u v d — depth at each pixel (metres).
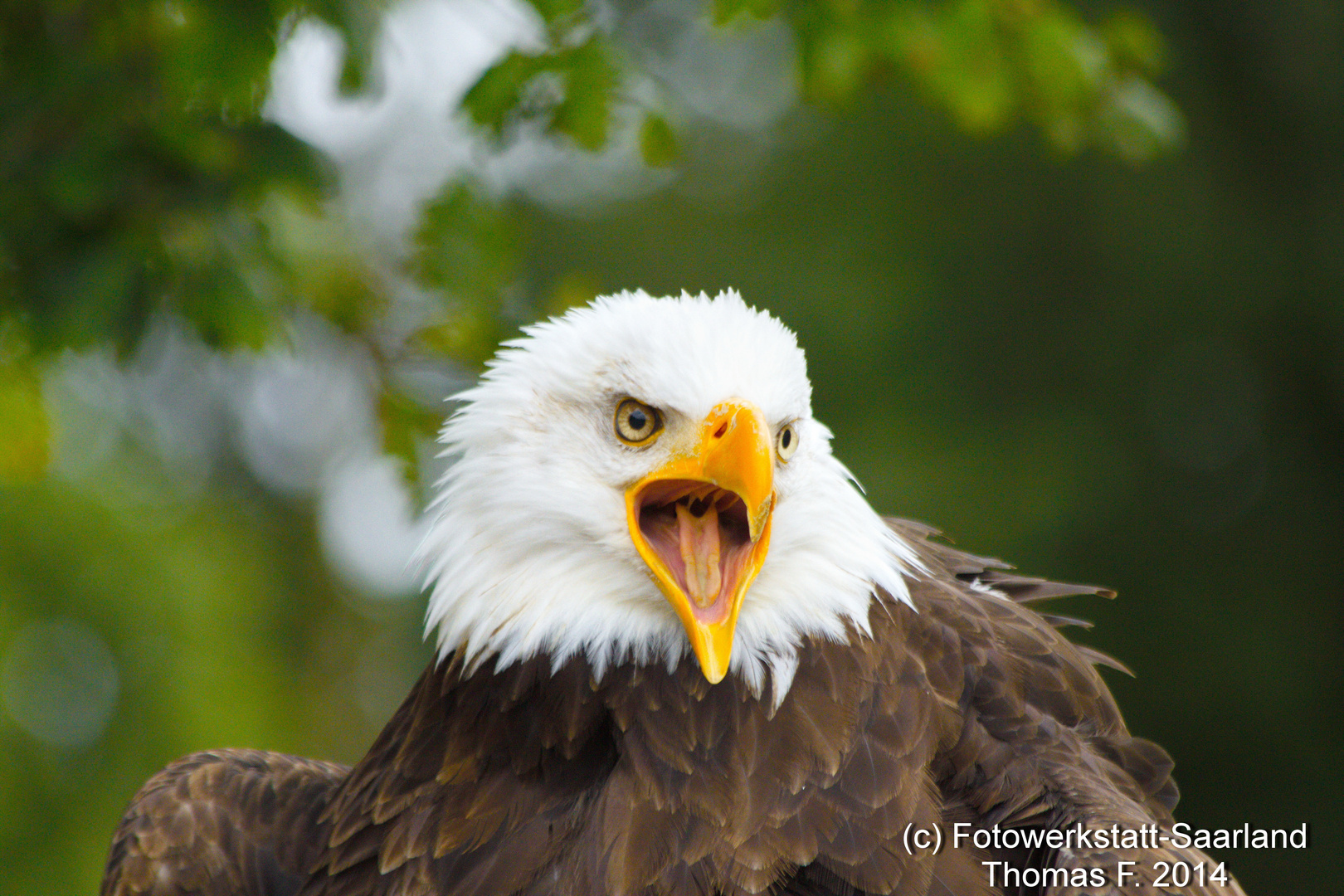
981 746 5.66
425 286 8.80
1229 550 23.58
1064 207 26.05
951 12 8.49
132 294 7.67
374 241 9.03
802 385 5.69
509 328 9.01
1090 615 22.97
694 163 33.34
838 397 26.30
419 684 6.15
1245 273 23.91
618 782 5.44
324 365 11.12
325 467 31.02
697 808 5.34
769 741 5.45
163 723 13.96
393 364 8.90
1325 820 21.52
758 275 28.84
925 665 5.76
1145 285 24.70
